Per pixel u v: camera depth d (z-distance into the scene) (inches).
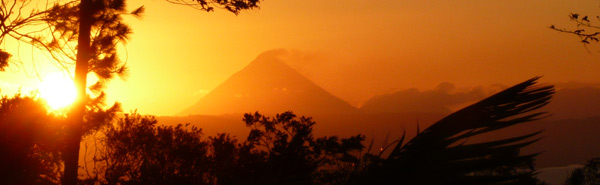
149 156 517.0
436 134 59.9
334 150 470.6
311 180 80.4
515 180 52.6
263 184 83.6
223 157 474.3
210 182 479.2
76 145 469.7
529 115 56.7
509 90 63.4
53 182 424.5
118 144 513.7
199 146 494.0
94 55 508.4
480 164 53.6
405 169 58.7
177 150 497.4
